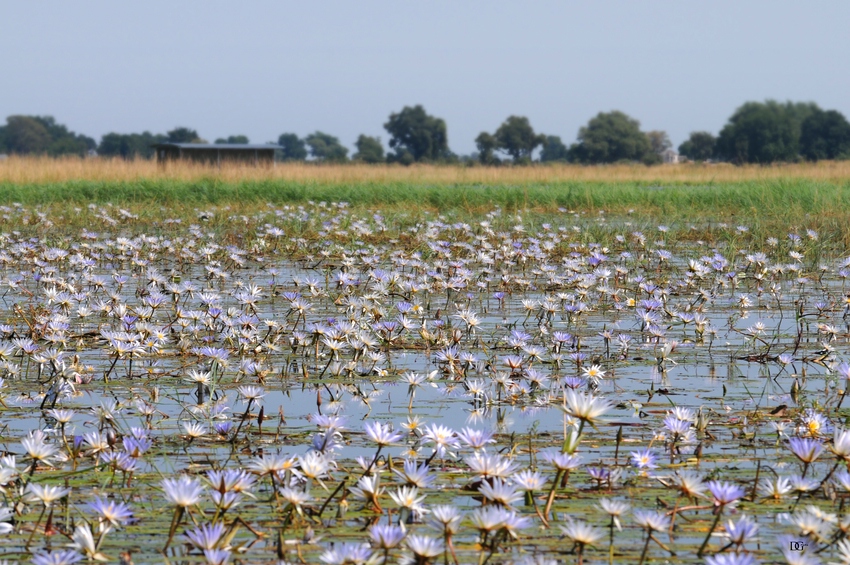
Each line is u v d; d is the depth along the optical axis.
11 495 9.16
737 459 10.80
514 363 14.01
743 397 14.01
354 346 15.61
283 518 8.76
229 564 7.71
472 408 13.39
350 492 9.41
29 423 12.31
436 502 9.16
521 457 10.84
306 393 14.34
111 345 16.47
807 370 16.02
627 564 7.78
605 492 9.62
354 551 6.90
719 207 53.81
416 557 6.96
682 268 30.34
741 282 27.27
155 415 12.78
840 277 27.64
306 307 18.31
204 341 17.70
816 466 10.55
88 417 12.65
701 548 8.00
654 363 16.58
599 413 8.73
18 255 30.39
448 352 15.34
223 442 11.39
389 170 97.81
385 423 12.42
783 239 36.81
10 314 20.58
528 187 66.25
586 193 57.47
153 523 8.64
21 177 73.50
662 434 11.79
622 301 23.11
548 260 32.69
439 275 24.56
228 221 44.75
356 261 31.69
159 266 30.31
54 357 14.41
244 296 18.80
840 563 7.73
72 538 8.12
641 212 52.50
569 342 18.00
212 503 9.16
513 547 8.12
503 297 22.17
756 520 8.83
